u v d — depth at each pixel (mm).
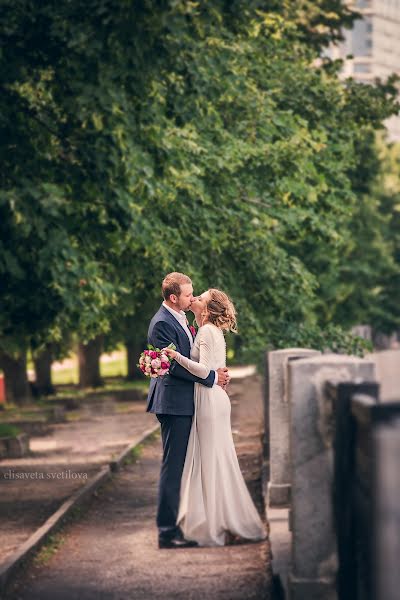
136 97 22484
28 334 24203
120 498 20906
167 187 25844
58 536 16062
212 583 12016
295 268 33875
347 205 38750
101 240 24359
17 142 23516
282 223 34625
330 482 10094
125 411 51844
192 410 13984
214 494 13930
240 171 32500
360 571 8156
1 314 23547
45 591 12242
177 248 30594
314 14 45875
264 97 34500
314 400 10086
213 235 30516
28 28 21766
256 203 33156
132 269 30484
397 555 5863
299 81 38594
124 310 40125
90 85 21469
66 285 22625
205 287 31594
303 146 32625
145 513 18531
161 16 20188
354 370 10031
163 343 13961
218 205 31469
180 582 12180
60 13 21094
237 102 32906
